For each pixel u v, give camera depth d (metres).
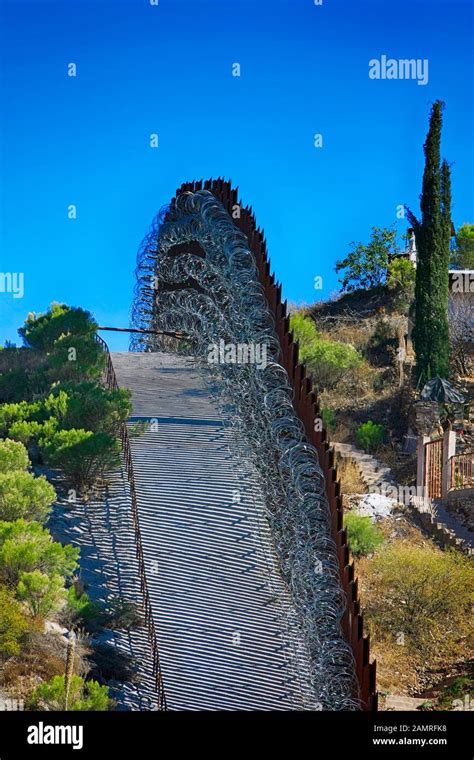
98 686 14.41
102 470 21.16
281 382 23.12
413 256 44.19
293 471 20.33
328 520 19.62
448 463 26.75
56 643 15.66
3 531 16.95
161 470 21.86
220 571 18.92
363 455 30.14
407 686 19.69
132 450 22.59
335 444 31.05
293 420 21.66
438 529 25.16
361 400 33.91
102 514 20.16
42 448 21.50
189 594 18.20
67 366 25.88
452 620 21.48
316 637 17.47
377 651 20.62
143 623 17.30
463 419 31.78
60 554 16.91
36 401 24.22
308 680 16.70
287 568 19.02
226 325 26.38
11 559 16.28
